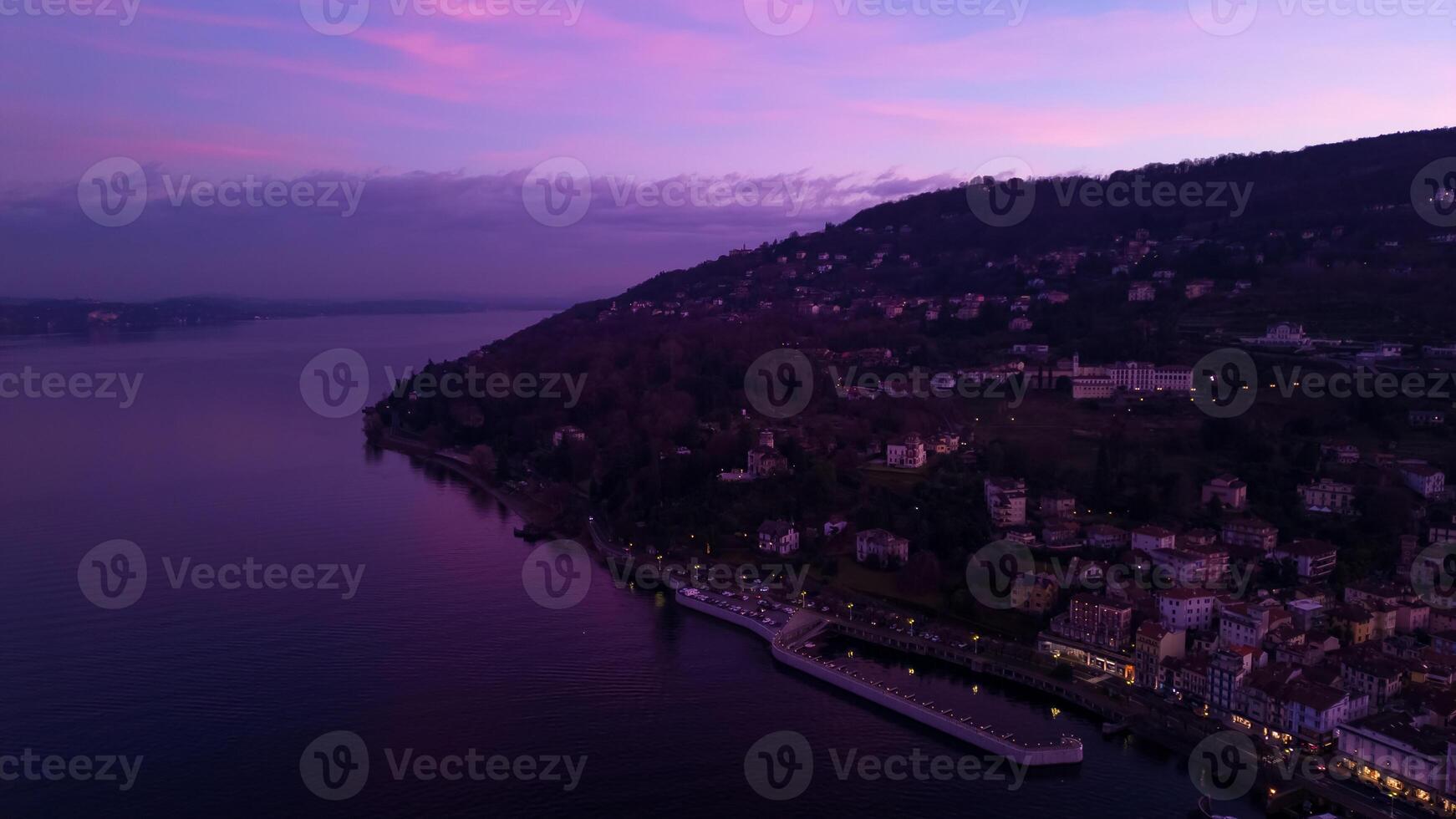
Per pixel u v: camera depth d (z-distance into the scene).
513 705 191.50
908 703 190.62
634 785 163.00
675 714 189.88
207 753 170.00
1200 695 186.88
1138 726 179.38
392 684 199.00
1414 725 164.12
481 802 156.50
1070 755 168.88
